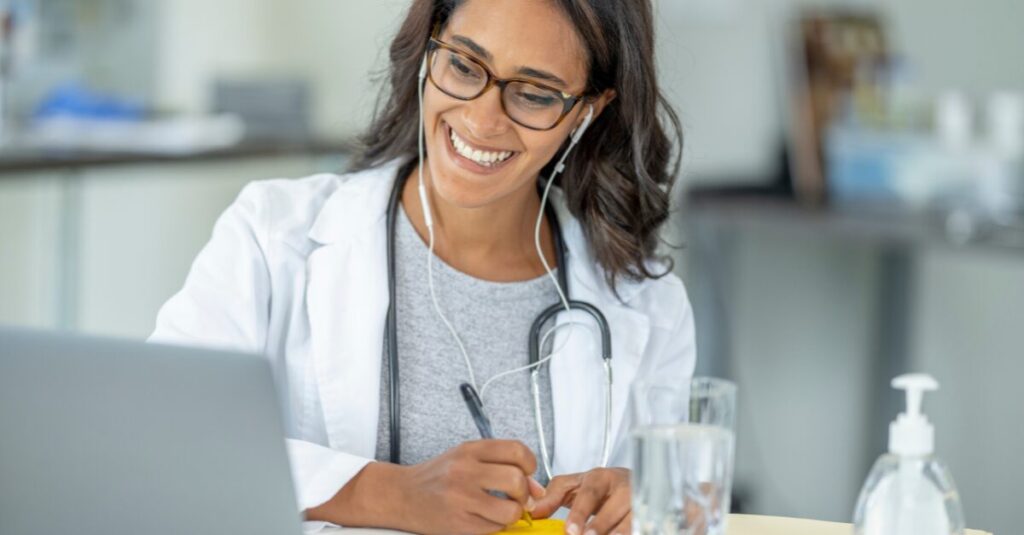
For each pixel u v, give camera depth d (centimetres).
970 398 411
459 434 180
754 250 431
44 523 120
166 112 535
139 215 538
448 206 185
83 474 119
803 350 430
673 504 127
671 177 192
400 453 178
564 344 187
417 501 154
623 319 192
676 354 199
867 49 434
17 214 464
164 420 117
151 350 117
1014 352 402
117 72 548
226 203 547
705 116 430
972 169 411
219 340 176
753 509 418
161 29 562
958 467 413
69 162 371
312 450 161
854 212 402
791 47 421
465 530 153
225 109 517
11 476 119
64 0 519
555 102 169
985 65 452
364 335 179
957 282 412
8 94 480
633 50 175
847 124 426
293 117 516
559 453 186
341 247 183
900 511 129
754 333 434
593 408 187
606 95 180
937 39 453
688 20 423
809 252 428
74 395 117
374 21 572
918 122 428
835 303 423
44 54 509
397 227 187
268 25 584
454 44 167
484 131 167
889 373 409
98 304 533
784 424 434
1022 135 408
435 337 183
